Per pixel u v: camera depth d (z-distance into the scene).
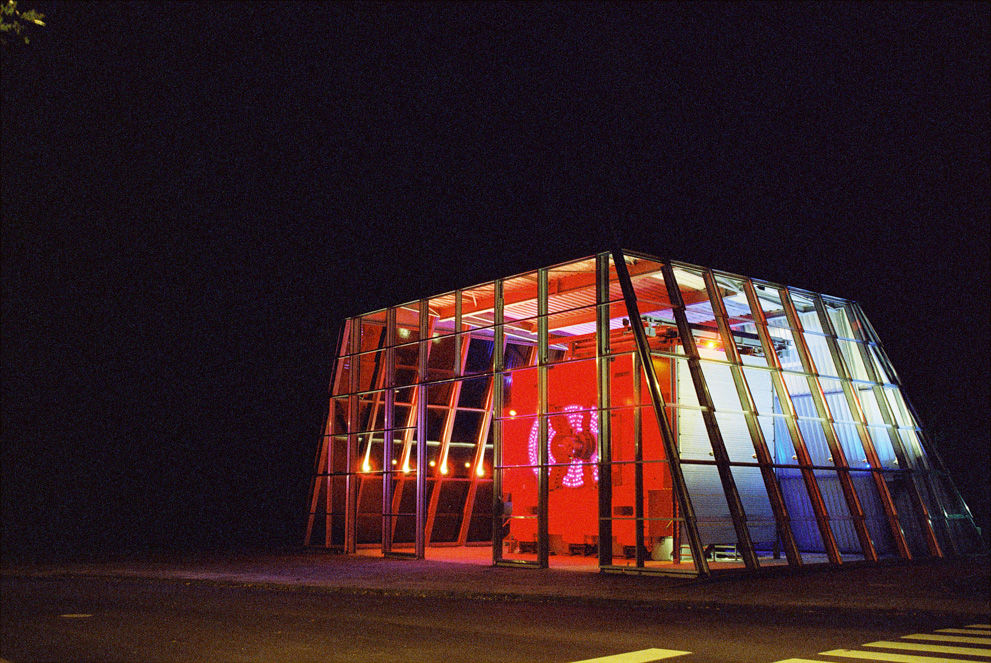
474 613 13.61
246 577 19.72
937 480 24.98
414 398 30.84
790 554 19.61
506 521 30.16
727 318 21.73
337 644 10.28
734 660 8.96
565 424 26.16
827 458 24.02
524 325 28.34
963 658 9.07
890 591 15.73
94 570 22.36
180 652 9.79
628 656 9.24
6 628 11.97
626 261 22.02
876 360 25.97
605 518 19.98
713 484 23.42
